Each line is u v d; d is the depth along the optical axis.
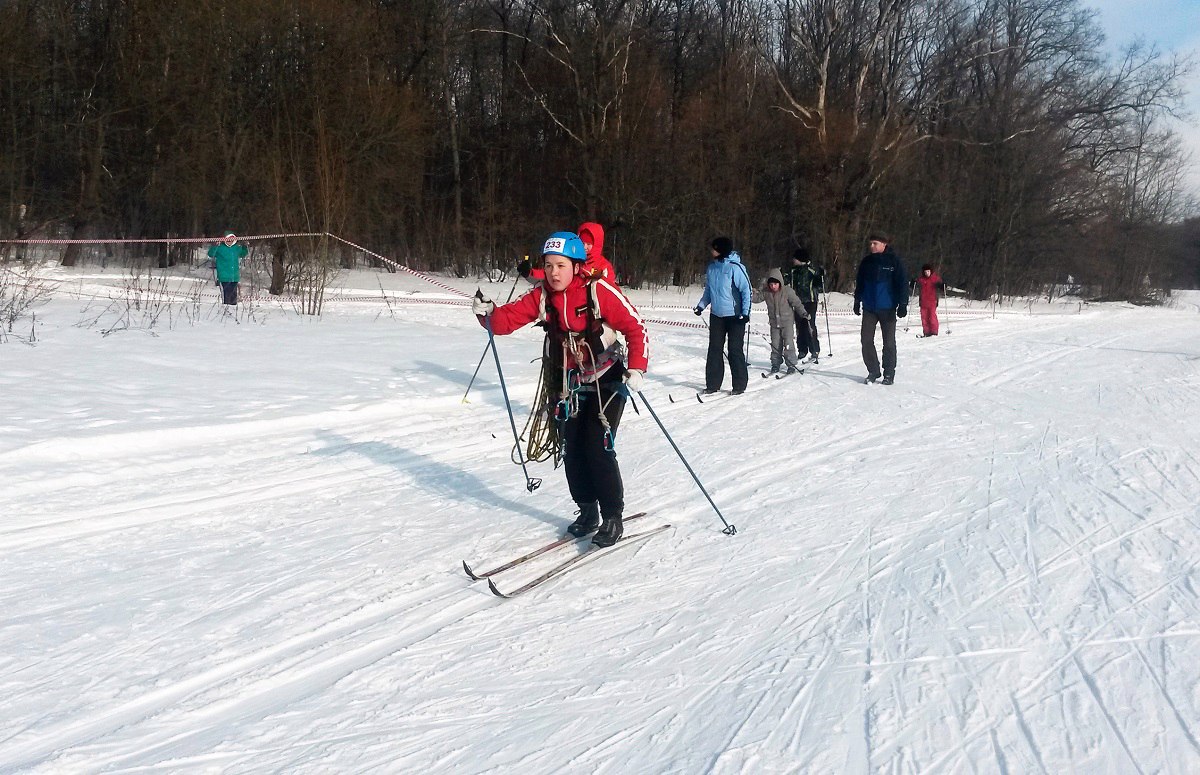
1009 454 7.43
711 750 3.04
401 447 7.52
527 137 35.09
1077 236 39.56
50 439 6.78
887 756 2.99
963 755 2.99
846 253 34.47
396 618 4.18
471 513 5.82
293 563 4.86
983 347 16.06
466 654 3.82
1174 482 6.48
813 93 35.81
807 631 4.00
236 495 6.11
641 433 8.34
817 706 3.33
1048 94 39.94
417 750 3.07
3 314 12.76
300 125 24.50
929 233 38.91
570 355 5.09
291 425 8.09
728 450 7.62
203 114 24.80
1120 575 4.61
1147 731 3.12
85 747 3.07
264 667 3.69
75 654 3.75
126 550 5.03
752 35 36.22
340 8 25.69
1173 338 18.72
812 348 13.29
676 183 32.66
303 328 13.97
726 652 3.81
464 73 36.19
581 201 32.97
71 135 24.45
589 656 3.79
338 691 3.49
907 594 4.40
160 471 6.57
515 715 3.31
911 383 11.37
